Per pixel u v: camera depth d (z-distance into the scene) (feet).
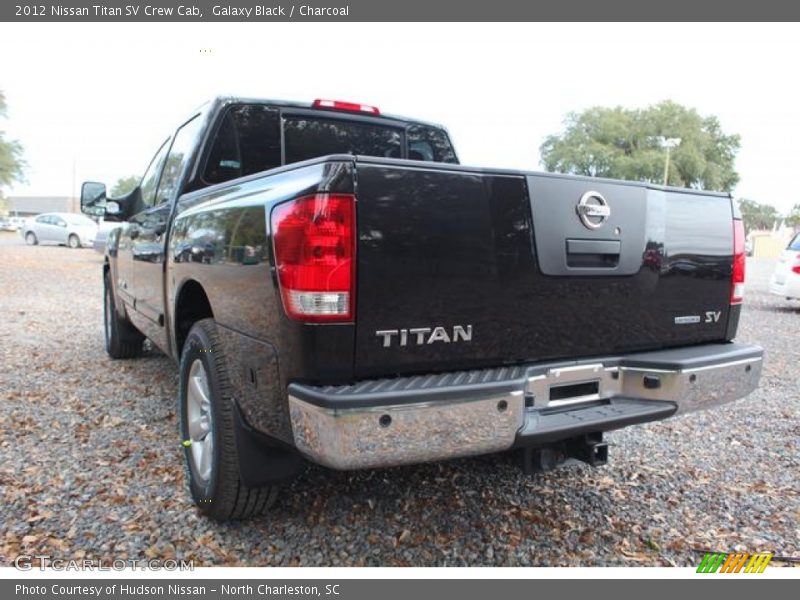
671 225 9.55
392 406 6.77
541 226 8.20
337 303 6.89
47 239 86.48
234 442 8.68
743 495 11.16
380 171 7.07
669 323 9.70
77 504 10.03
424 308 7.41
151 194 15.15
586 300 8.73
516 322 8.15
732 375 9.69
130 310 16.37
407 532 9.48
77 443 12.58
